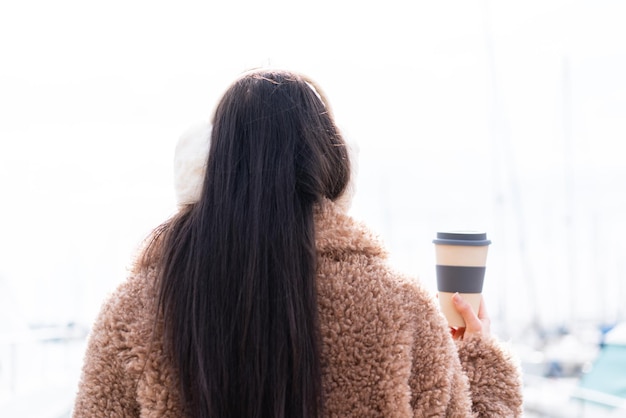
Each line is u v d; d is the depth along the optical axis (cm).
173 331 99
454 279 125
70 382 789
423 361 101
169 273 100
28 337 918
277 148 101
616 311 2180
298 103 104
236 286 97
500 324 1866
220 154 102
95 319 107
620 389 825
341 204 109
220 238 98
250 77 107
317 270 101
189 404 98
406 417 96
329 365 98
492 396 116
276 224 98
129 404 101
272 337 96
